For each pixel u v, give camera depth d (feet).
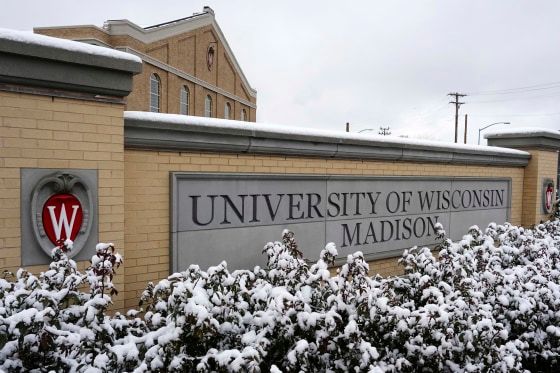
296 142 17.92
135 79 88.38
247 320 11.14
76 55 12.14
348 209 20.35
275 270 13.34
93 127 12.92
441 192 24.99
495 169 28.86
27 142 11.93
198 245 15.71
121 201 13.50
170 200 15.08
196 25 114.62
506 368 12.48
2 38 11.12
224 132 15.72
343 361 10.90
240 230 16.75
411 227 23.35
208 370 9.50
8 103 11.63
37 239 12.09
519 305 15.19
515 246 20.70
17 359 9.02
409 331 11.47
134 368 9.77
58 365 9.28
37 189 12.01
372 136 20.79
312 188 18.90
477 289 14.84
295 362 9.95
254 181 17.04
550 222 28.81
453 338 12.04
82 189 12.82
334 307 11.16
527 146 31.24
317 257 19.19
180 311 9.71
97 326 10.02
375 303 11.62
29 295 9.89
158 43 96.94
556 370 16.34
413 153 22.74
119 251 13.48
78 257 12.80
